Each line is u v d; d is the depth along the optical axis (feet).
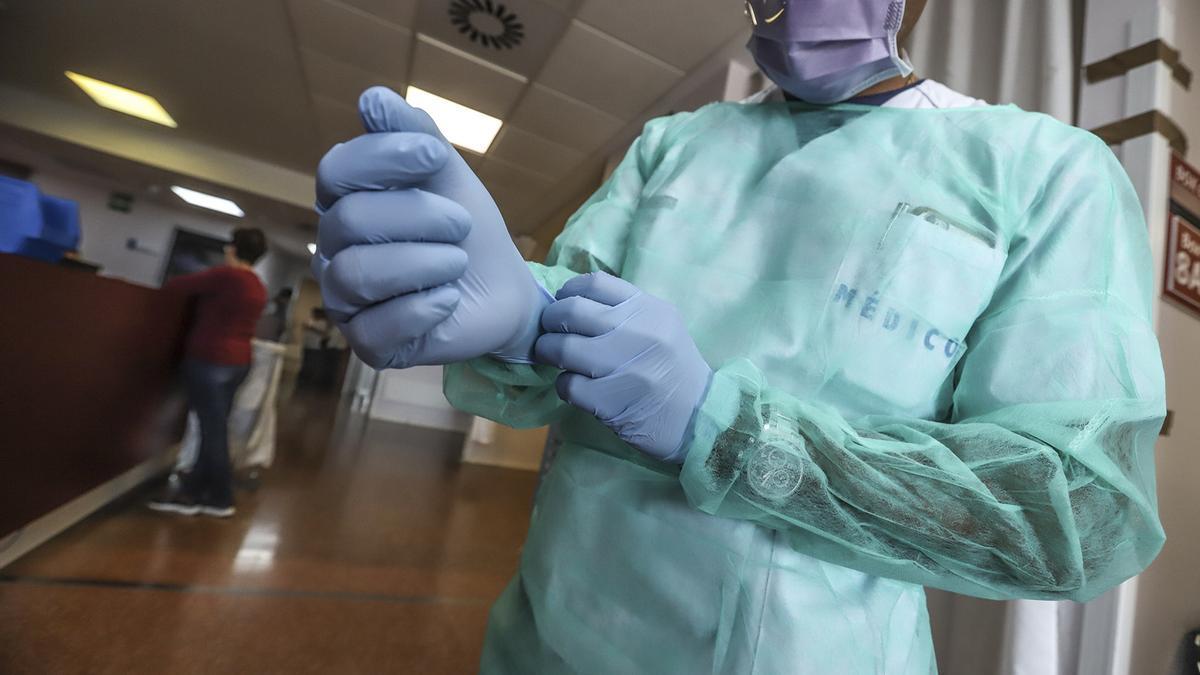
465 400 2.02
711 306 1.76
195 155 20.42
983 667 4.08
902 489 1.28
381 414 20.85
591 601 1.71
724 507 1.42
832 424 1.37
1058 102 4.51
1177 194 4.51
